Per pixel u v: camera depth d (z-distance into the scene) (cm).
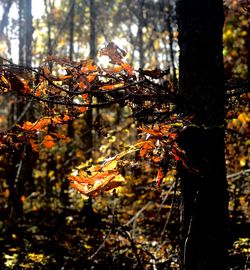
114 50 268
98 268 605
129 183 697
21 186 874
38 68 262
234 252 522
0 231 809
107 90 268
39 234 812
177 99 296
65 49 2009
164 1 1446
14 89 244
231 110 334
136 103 291
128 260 598
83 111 283
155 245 672
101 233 784
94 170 237
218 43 307
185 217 302
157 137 229
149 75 275
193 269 295
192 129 294
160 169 231
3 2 1183
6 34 1241
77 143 1028
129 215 848
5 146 271
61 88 256
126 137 635
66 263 633
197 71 301
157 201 770
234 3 509
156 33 1945
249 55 1091
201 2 305
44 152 1018
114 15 2197
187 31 307
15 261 611
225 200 304
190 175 298
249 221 696
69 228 838
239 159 748
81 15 1883
